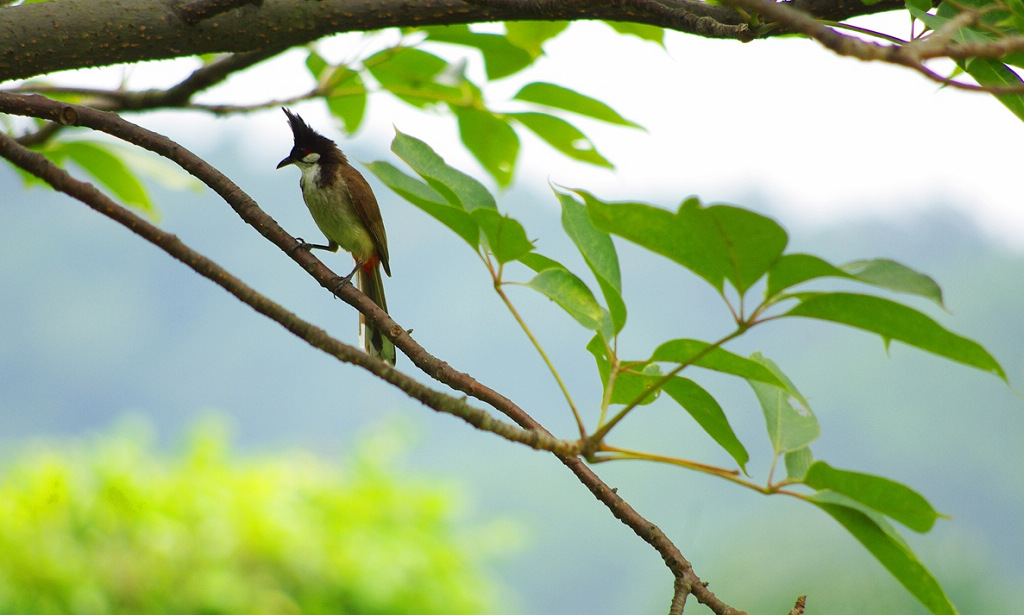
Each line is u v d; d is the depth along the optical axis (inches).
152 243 125.4
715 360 126.9
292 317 123.6
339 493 533.6
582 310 136.9
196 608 474.3
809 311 112.6
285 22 183.8
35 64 173.2
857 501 131.5
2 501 455.8
